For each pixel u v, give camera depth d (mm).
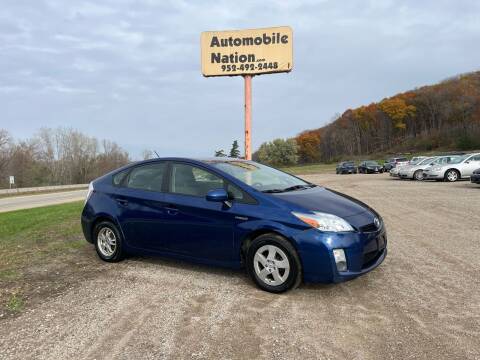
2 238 7953
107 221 5879
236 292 4445
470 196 13523
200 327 3584
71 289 4691
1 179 57625
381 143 131250
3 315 3965
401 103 128125
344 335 3365
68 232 8438
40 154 66000
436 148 101812
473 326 3473
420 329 3438
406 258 5711
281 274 4348
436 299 4109
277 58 13328
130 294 4465
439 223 8508
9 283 4957
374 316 3730
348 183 25656
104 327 3631
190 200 5020
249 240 4594
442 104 120562
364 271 4305
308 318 3719
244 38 13438
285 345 3219
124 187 5801
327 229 4160
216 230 4746
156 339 3373
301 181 5676
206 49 13633
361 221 4426
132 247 5605
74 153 70500
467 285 4508
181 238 5066
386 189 18453
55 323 3746
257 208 4508
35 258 6199
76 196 29719
